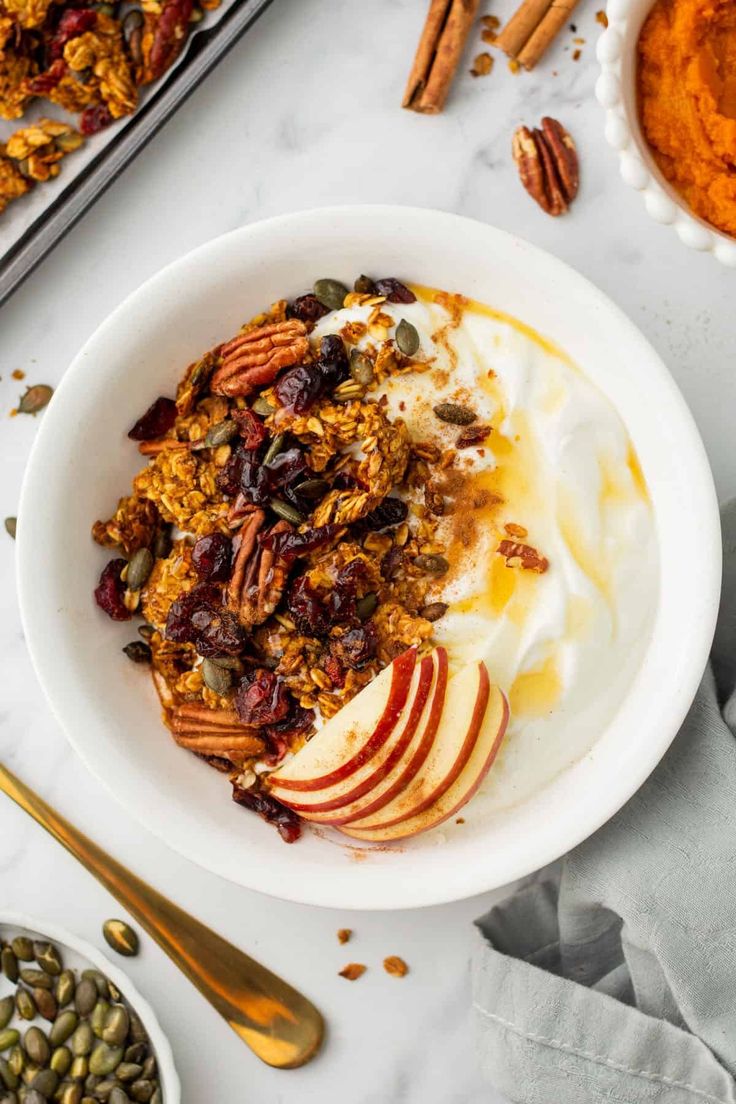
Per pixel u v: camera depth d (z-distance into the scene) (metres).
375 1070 0.53
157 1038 0.51
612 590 0.47
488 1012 0.50
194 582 0.47
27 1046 0.52
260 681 0.47
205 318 0.48
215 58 0.50
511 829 0.47
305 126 0.52
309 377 0.46
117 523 0.48
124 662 0.49
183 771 0.48
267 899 0.53
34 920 0.51
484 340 0.47
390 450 0.46
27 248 0.50
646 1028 0.48
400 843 0.47
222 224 0.52
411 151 0.52
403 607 0.47
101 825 0.53
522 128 0.51
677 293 0.51
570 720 0.47
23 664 0.53
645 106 0.46
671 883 0.48
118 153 0.50
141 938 0.53
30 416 0.53
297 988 0.53
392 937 0.53
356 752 0.45
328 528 0.46
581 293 0.46
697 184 0.46
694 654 0.45
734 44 0.45
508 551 0.46
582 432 0.47
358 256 0.47
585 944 0.51
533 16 0.50
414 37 0.52
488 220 0.52
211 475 0.48
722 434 0.51
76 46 0.51
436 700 0.45
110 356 0.47
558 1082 0.49
